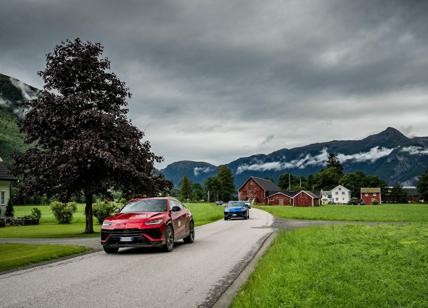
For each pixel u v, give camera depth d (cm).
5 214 4516
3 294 727
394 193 17388
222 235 1886
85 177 2439
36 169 2342
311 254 1060
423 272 823
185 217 1538
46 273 940
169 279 845
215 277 863
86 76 2517
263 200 13250
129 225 1257
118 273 926
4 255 1209
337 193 17138
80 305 643
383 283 717
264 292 659
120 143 2427
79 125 2397
